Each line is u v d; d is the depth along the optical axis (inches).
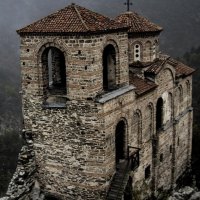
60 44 906.7
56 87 1071.6
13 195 979.3
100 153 933.2
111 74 1015.0
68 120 949.8
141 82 1157.7
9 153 3297.2
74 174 976.3
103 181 948.6
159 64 1223.5
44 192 1033.5
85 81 898.1
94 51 882.1
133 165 1047.6
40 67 960.9
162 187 1348.4
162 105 1291.8
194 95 2847.0
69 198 999.0
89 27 876.6
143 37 1267.2
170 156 1412.4
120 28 970.7
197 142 1829.5
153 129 1230.3
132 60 1266.0
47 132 991.0
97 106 904.3
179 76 1412.4
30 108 1001.5
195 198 1403.8
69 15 939.3
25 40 957.2
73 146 960.3
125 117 1025.5
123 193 984.3
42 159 1018.1
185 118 1553.9
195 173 1673.2
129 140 1065.5
